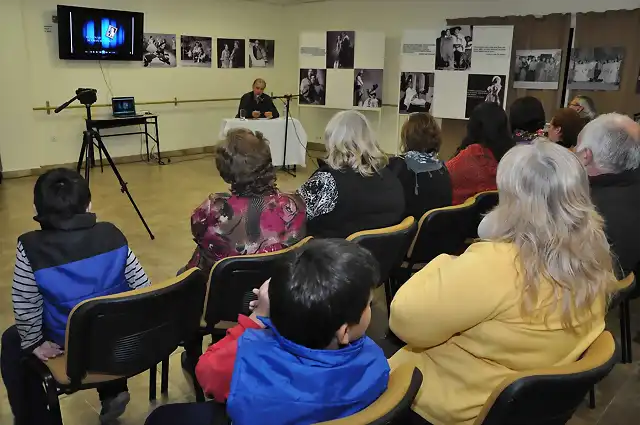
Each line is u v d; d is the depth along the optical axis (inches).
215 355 45.4
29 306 61.2
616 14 237.6
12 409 69.0
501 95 270.2
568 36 253.1
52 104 265.6
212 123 341.4
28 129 255.6
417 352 52.2
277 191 74.3
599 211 71.3
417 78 296.0
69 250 60.8
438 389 48.7
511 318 42.6
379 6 319.3
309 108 365.1
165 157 316.5
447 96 287.0
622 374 92.4
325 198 81.9
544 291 41.9
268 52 361.7
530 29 261.7
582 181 42.1
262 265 67.5
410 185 98.2
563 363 44.7
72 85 271.7
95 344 58.1
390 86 323.9
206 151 341.7
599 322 46.1
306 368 36.6
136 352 61.4
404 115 307.4
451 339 47.9
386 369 39.7
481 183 109.8
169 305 61.2
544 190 41.6
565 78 258.5
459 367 47.3
